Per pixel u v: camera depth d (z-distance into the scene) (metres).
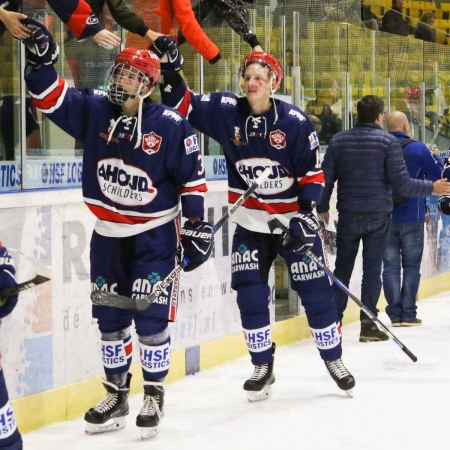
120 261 5.72
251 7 8.53
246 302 6.59
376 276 8.96
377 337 9.05
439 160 12.27
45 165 6.30
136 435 5.84
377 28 11.45
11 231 5.82
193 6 7.68
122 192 5.62
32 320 5.99
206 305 7.82
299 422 6.09
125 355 5.92
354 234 8.83
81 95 5.60
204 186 5.73
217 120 6.38
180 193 5.73
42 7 6.20
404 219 9.87
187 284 7.54
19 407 5.87
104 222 5.70
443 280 12.98
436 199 12.62
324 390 7.01
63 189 6.34
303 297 6.67
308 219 6.32
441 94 12.84
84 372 6.49
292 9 9.25
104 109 5.57
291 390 7.03
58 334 6.22
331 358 6.73
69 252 6.31
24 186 6.10
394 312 10.04
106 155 5.60
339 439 5.69
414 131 11.98
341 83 10.13
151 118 5.55
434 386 7.12
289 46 9.17
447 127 13.12
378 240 8.87
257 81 6.15
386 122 11.02
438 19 16.92
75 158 6.58
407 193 8.73
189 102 6.32
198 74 7.87
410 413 6.32
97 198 5.68
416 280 9.99
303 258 6.60
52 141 6.36
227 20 6.82
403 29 12.63
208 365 7.84
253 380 6.63
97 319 6.17
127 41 6.89
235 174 6.53
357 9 11.00
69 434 5.89
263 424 6.04
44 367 6.11
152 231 5.69
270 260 6.66
